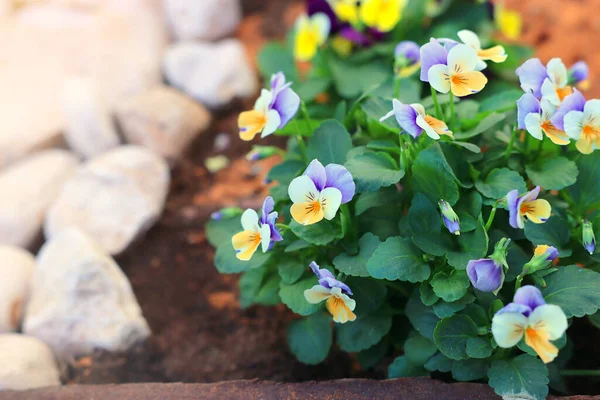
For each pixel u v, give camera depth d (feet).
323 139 2.45
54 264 2.76
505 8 3.72
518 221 2.23
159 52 3.58
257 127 2.44
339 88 3.03
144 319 2.78
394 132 2.45
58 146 3.21
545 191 2.50
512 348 2.34
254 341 2.72
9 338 2.65
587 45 3.36
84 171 3.01
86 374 2.69
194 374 2.67
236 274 2.89
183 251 2.98
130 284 2.90
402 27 3.16
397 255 2.32
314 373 2.64
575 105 2.31
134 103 3.20
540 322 2.17
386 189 2.43
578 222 2.43
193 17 3.72
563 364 2.44
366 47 3.15
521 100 2.29
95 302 2.72
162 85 3.49
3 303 2.73
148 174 3.03
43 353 2.66
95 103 3.14
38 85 3.43
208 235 2.60
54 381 2.64
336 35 3.17
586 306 2.27
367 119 2.54
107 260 2.77
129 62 3.47
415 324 2.39
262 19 4.04
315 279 2.41
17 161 3.14
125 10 3.74
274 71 3.18
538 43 3.49
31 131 3.17
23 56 3.63
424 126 2.27
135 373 2.68
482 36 3.14
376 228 2.45
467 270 2.24
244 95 3.44
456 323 2.32
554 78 2.38
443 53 2.31
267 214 2.32
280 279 2.52
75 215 2.97
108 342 2.71
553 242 2.36
